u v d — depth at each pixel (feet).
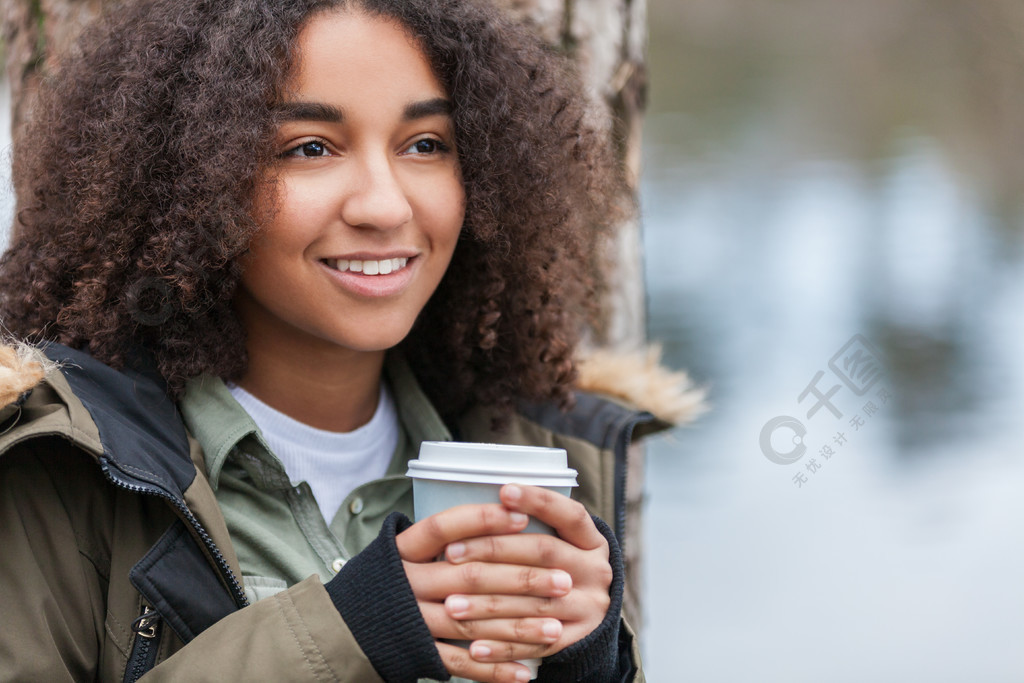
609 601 5.93
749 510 24.47
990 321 35.73
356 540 6.99
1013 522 23.82
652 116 62.03
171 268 6.66
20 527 5.86
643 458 10.21
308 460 7.09
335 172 6.52
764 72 65.92
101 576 6.13
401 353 7.84
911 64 60.03
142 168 6.66
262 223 6.49
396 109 6.57
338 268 6.61
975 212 47.50
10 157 8.15
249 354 7.09
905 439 28.58
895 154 54.80
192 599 5.97
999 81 54.54
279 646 5.53
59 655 5.69
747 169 53.26
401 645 5.48
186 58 6.68
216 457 6.63
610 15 9.86
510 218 7.52
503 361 8.04
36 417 5.90
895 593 21.01
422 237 6.86
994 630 19.44
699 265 40.78
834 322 34.68
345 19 6.45
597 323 8.93
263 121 6.40
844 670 18.11
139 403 6.50
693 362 30.35
